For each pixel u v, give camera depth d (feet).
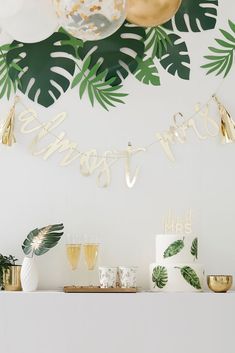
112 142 8.96
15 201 8.82
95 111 9.00
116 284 8.25
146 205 8.89
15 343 7.88
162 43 9.12
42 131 8.93
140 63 9.07
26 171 8.86
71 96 9.00
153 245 8.84
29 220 8.80
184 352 7.93
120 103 9.02
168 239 8.34
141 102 9.04
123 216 8.86
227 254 8.87
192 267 8.21
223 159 9.02
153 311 7.95
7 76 8.98
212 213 8.93
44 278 8.71
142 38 9.10
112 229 8.84
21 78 8.98
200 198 8.94
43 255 8.74
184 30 9.16
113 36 9.07
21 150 8.89
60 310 7.92
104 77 9.03
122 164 8.94
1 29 9.02
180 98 9.07
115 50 9.07
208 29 9.19
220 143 9.04
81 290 8.02
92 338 7.89
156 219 8.88
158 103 9.05
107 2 6.62
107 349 7.89
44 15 7.42
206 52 9.16
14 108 8.92
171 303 7.97
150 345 7.91
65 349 7.88
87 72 9.03
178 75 9.10
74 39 9.04
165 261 8.31
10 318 7.91
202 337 7.95
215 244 8.88
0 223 8.78
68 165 8.91
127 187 8.90
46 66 9.01
